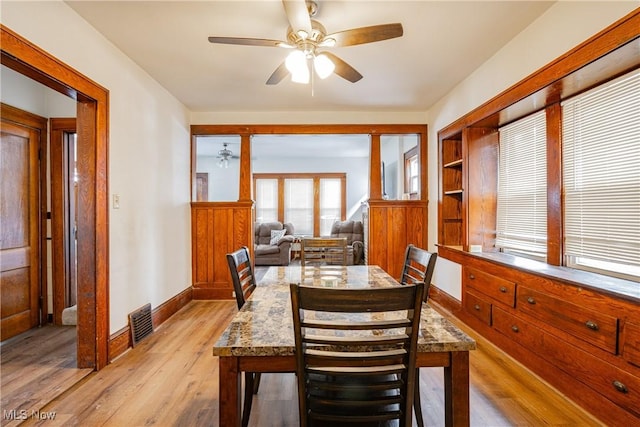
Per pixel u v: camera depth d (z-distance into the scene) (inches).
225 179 328.8
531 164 106.5
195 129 166.2
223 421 45.7
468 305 124.4
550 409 73.7
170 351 104.9
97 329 92.5
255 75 122.4
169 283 140.5
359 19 86.6
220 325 128.6
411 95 144.9
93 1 79.0
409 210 169.3
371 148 169.5
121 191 104.3
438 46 101.4
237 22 88.3
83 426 68.2
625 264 74.4
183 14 84.5
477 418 70.6
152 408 74.5
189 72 119.6
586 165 84.3
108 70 97.6
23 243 121.3
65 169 132.6
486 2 80.0
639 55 66.2
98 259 92.8
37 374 89.1
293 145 268.4
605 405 67.4
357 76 95.0
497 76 105.3
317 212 328.2
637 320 60.8
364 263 258.7
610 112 77.7
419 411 65.4
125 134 106.7
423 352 46.4
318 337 45.1
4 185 114.0
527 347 91.1
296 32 75.0
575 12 74.6
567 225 90.1
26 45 69.6
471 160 124.6
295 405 76.5
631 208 73.0
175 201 147.5
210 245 166.1
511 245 116.7
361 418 45.2
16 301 118.1
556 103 92.3
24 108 121.2
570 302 76.0
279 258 269.6
